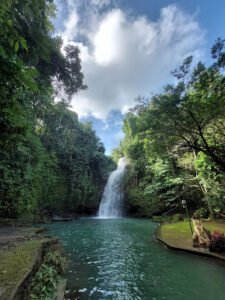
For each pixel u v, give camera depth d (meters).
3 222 11.77
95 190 28.97
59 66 12.37
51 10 7.83
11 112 3.68
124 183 28.06
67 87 14.12
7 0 2.68
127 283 5.22
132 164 28.70
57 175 22.83
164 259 7.21
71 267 6.34
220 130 9.10
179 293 4.69
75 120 28.08
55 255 6.04
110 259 7.29
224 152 9.49
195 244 8.20
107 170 33.41
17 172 13.64
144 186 24.88
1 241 5.88
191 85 7.64
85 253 8.11
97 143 32.56
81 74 13.67
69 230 14.14
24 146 13.94
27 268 3.50
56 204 22.30
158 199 22.56
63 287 4.67
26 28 7.02
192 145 9.24
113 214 28.03
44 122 21.62
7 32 2.71
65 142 24.80
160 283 5.24
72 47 12.39
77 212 26.81
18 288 2.73
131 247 9.09
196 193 19.64
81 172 26.52
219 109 7.47
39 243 5.56
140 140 10.30
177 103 7.47
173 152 12.68
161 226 14.49
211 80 7.14
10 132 4.11
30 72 2.96
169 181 20.11
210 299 4.41
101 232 13.40
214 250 7.39
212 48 6.40
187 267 6.36
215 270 6.06
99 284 5.13
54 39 10.96
